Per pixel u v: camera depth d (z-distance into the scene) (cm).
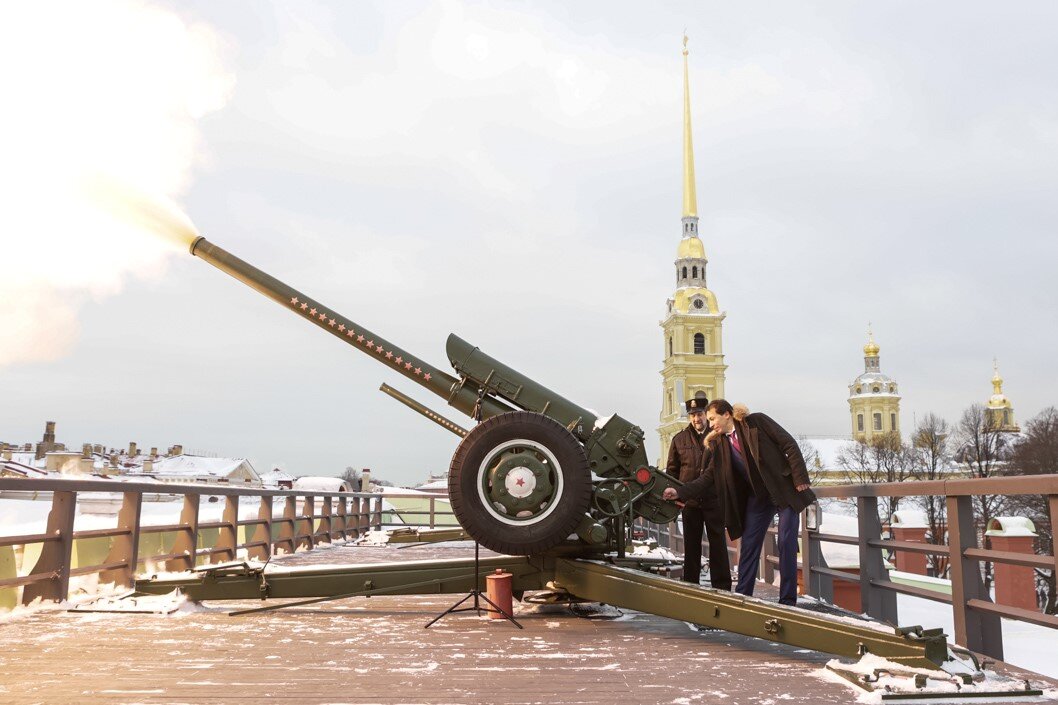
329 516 1365
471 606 560
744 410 532
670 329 13512
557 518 489
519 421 498
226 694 306
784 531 516
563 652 395
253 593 542
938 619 943
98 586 620
